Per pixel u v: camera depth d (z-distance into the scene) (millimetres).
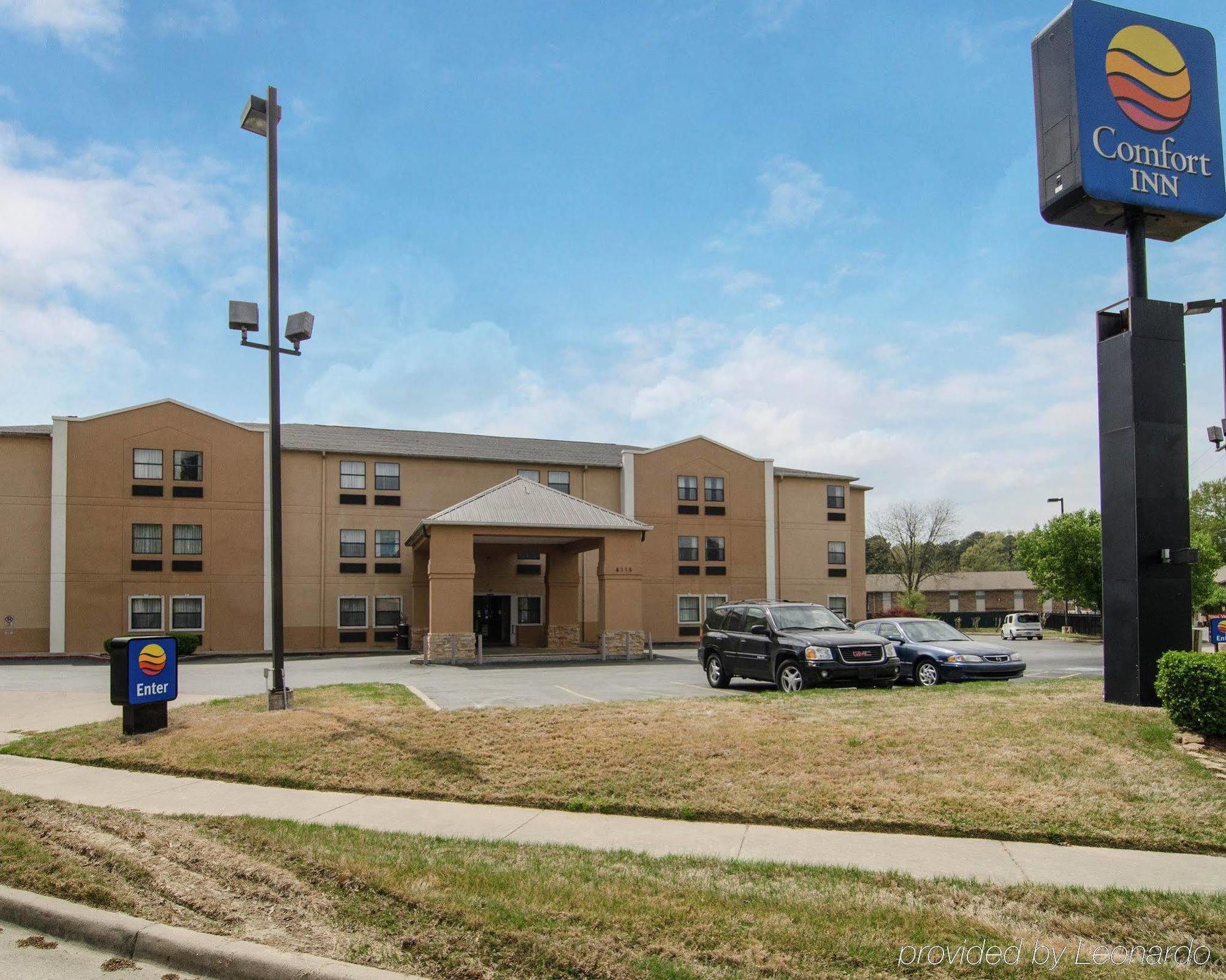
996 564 99312
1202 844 6566
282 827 7180
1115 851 6539
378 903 5484
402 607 35969
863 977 4391
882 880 5797
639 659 26969
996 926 4973
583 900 5383
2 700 16938
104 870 6273
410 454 36625
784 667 15570
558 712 11578
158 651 11672
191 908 5562
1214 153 12242
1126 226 12148
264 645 34094
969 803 7465
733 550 39375
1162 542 11281
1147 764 8297
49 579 31969
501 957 4707
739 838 6906
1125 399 11555
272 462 13438
